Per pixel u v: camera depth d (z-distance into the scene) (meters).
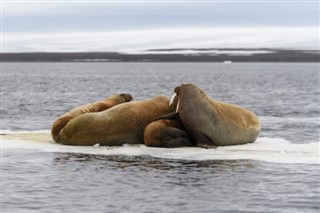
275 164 52.72
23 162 54.38
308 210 39.19
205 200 41.59
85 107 66.38
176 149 59.94
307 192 43.62
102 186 45.62
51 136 68.75
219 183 46.34
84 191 44.16
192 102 61.78
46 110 117.81
